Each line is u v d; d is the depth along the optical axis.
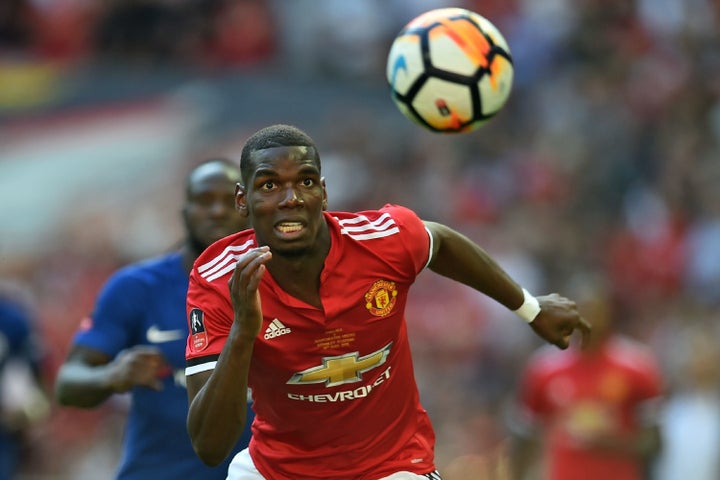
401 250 14.76
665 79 51.88
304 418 15.10
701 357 32.09
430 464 15.80
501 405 41.75
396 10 55.81
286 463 15.44
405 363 15.43
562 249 46.56
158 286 19.88
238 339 13.53
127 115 49.06
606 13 54.41
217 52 55.25
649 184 49.03
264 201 13.88
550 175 49.12
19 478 42.00
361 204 48.62
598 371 30.02
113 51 55.50
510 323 43.09
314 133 49.62
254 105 49.34
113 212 48.47
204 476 19.17
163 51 55.38
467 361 42.97
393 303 14.73
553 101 52.19
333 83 50.06
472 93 16.45
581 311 30.12
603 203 48.69
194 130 49.03
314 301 14.43
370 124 50.03
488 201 49.12
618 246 46.69
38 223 48.44
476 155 50.50
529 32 54.50
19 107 49.06
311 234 13.97
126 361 18.52
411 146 50.19
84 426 43.62
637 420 29.98
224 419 13.67
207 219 19.61
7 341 29.03
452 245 15.51
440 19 16.80
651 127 50.53
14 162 48.81
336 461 15.35
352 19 54.91
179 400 19.38
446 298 43.78
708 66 52.50
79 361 19.78
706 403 31.95
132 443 19.64
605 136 50.22
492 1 55.72
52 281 47.38
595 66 53.28
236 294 13.44
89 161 48.91
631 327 43.72
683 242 45.59
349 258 14.54
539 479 32.09
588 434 29.77
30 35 55.06
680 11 54.41
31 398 29.45
